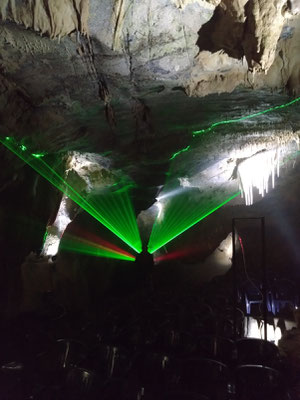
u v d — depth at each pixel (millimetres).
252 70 3787
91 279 13781
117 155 8727
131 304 8617
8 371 3291
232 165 10320
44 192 8336
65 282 12438
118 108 6004
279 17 3357
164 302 9078
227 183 12305
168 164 9797
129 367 4105
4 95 4898
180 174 11031
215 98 5648
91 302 13383
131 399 3129
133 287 16047
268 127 7031
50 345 4277
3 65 4371
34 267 11258
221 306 9000
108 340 5309
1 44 3924
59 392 3115
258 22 3432
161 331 5500
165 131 7270
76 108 5852
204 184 12391
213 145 8266
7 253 7371
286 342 7117
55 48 4031
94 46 4004
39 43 3908
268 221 14977
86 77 4801
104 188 12328
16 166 6477
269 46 3537
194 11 3596
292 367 5082
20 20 3428
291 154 9000
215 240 16797
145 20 3709
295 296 11305
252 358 4770
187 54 4246
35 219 8133
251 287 10383
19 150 6250
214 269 17859
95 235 14094
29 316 6496
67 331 5887
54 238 12477
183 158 9375
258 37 3520
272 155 8852
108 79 4879
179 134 7473
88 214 13633
